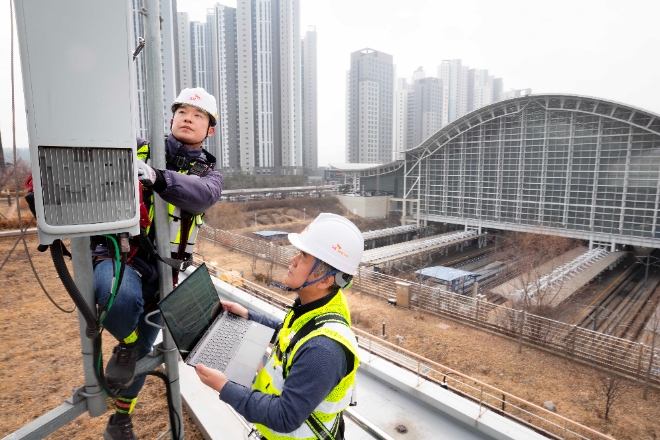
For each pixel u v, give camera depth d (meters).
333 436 1.70
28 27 1.25
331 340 1.55
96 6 1.39
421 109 124.88
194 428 4.35
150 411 4.57
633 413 12.58
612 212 38.53
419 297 21.30
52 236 1.37
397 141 130.75
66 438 4.21
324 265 1.67
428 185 54.00
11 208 15.38
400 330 18.42
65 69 1.34
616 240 38.16
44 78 1.30
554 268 33.47
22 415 4.79
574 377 14.69
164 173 1.75
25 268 10.39
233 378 1.78
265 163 86.88
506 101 42.78
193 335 1.94
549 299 24.97
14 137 1.55
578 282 30.14
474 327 18.78
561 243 38.94
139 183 1.68
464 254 45.28
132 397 2.53
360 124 113.62
